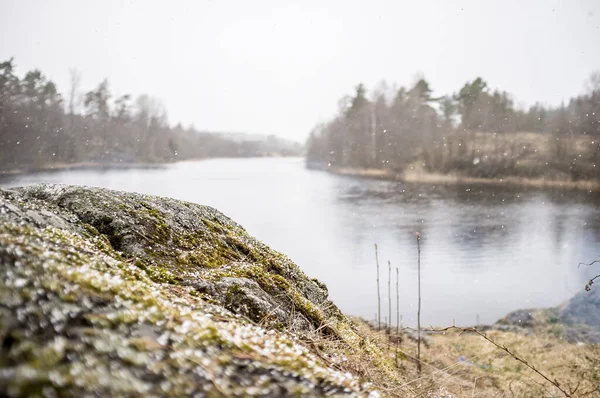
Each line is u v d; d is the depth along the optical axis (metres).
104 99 86.06
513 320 16.88
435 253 26.30
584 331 15.26
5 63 61.88
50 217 4.14
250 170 95.25
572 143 61.00
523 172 59.91
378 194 52.50
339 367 4.27
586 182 54.41
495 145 66.94
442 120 80.44
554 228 32.59
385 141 76.94
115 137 87.12
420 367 8.81
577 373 11.44
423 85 81.00
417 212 39.94
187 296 3.91
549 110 73.50
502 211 39.94
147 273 4.22
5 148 59.41
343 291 19.89
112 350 2.26
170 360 2.37
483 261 24.67
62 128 71.50
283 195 51.94
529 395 9.89
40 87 68.31
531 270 23.00
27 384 1.76
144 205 5.34
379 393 2.91
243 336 3.12
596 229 31.86
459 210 40.91
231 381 2.42
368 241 29.19
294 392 2.51
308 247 27.70
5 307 2.21
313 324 5.28
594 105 61.78
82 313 2.46
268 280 5.37
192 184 59.22
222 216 6.90
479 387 9.89
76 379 1.92
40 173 59.09
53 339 2.14
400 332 12.25
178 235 5.21
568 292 19.75
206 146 163.88
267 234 31.25
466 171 64.00
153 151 99.56
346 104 96.88
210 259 5.15
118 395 1.93
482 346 13.78
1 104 59.66
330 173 83.38
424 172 67.19
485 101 75.00
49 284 2.54
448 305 18.45
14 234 3.14
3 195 4.23
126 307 2.72
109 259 3.69
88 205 4.81
